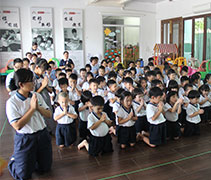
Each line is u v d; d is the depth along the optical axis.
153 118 2.55
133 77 4.77
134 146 2.71
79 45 8.30
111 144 2.54
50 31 7.87
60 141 2.67
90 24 8.38
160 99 2.68
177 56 7.95
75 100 3.44
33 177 2.05
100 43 8.62
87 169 2.19
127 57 9.21
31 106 1.69
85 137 2.99
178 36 8.39
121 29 8.93
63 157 2.45
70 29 8.09
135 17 9.09
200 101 3.40
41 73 2.77
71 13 8.02
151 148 2.64
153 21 9.37
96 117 2.41
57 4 7.87
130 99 2.53
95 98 2.39
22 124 1.68
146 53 9.44
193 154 2.46
